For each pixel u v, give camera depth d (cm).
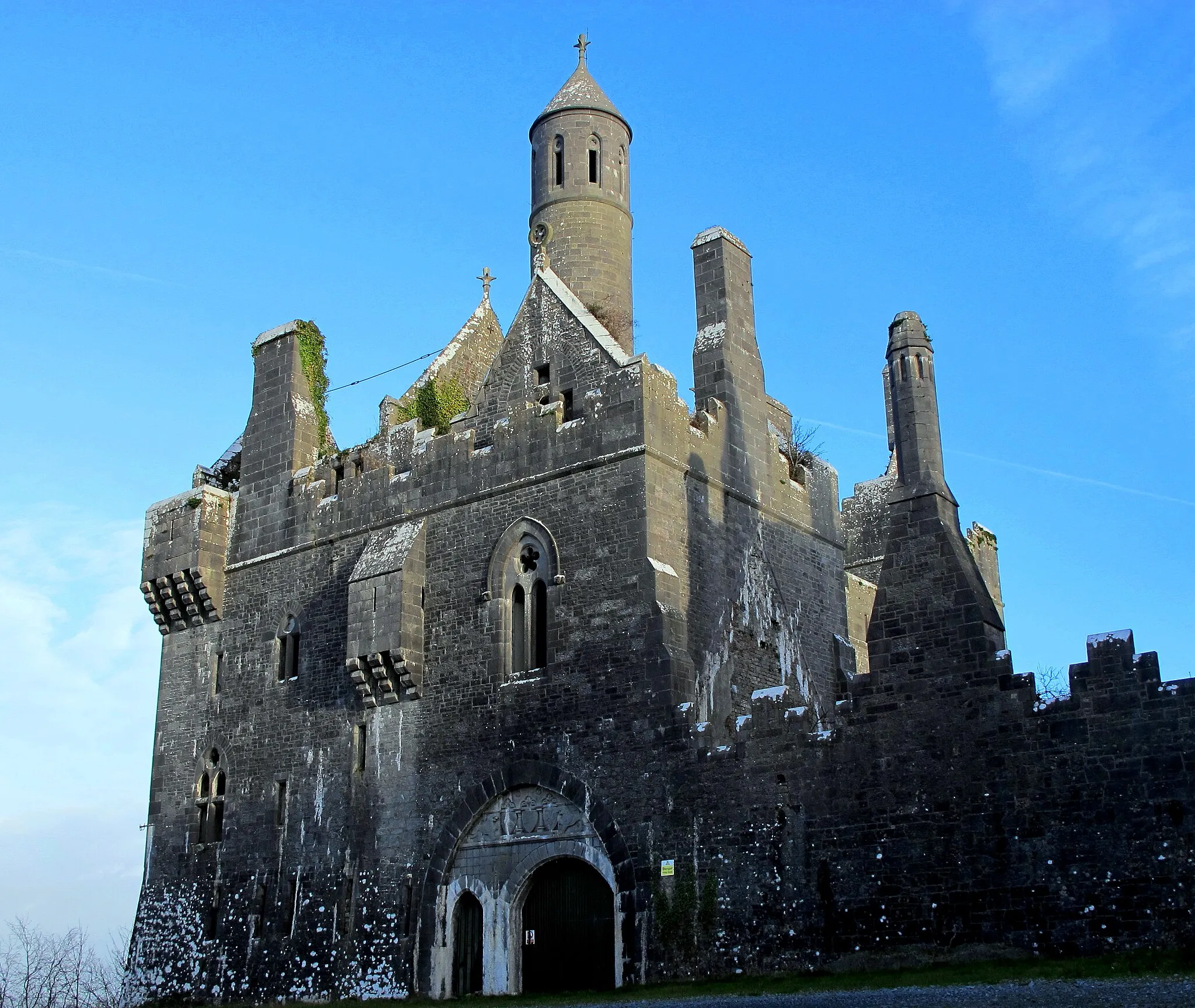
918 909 2773
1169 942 2481
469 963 3425
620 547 3412
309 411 4462
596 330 3759
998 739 2769
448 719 3628
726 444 3816
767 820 3011
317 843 3838
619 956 3139
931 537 2991
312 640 4072
